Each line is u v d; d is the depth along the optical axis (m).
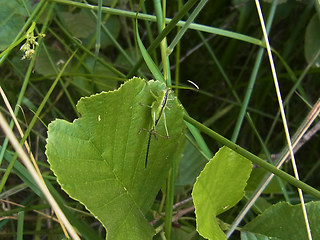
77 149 0.29
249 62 0.58
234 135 0.40
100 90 0.45
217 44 0.59
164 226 0.34
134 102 0.30
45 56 0.45
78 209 0.39
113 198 0.30
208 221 0.30
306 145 0.55
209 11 0.56
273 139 0.56
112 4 0.46
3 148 0.34
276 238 0.32
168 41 0.56
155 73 0.35
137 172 0.31
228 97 0.57
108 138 0.29
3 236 0.43
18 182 0.46
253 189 0.38
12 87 0.47
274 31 0.57
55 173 0.27
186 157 0.41
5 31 0.41
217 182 0.30
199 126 0.33
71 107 0.49
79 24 0.46
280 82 0.57
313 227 0.31
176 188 0.41
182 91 0.57
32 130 0.42
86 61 0.46
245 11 0.51
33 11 0.40
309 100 0.51
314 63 0.46
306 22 0.55
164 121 0.31
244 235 0.32
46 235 0.44
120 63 0.50
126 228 0.29
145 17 0.38
